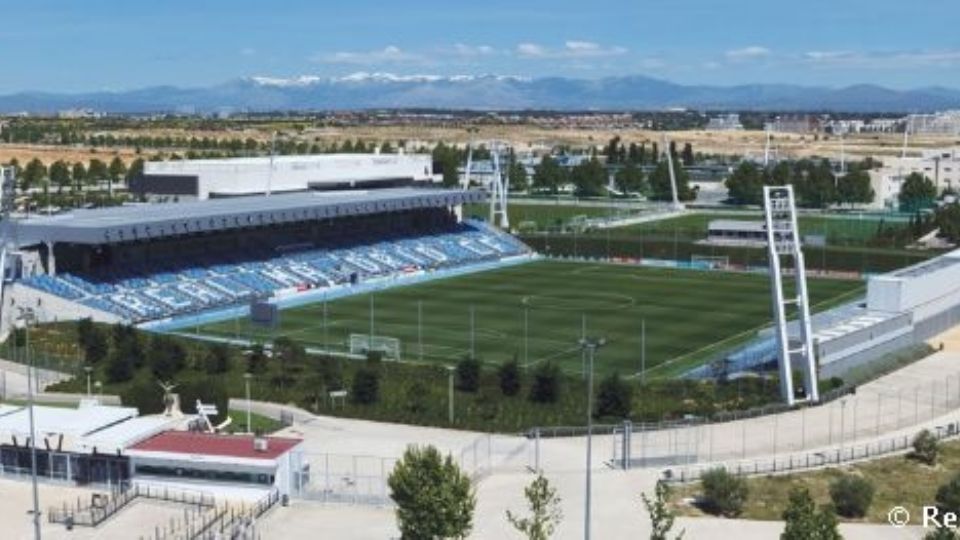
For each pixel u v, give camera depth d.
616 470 111.56
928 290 183.50
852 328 161.12
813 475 109.62
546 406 135.25
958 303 196.00
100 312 186.38
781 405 135.50
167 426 113.88
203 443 107.94
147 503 102.81
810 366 138.88
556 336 183.00
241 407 136.25
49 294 186.12
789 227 140.62
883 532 94.50
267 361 153.12
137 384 136.62
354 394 136.88
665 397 140.25
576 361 164.62
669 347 175.50
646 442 121.38
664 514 78.88
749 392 142.25
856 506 98.81
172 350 151.62
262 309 160.25
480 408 134.38
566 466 112.94
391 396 139.00
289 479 104.94
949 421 129.75
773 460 114.25
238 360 155.75
